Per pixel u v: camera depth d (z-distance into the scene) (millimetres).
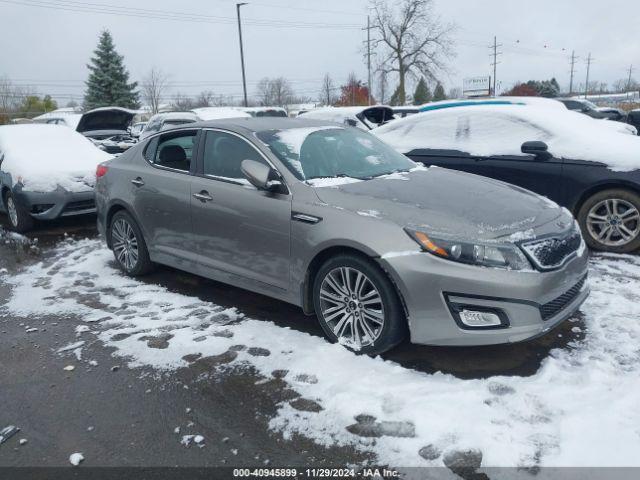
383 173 4121
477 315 3021
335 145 4277
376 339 3299
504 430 2623
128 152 5203
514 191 3902
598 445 2477
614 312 3898
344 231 3301
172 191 4473
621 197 5215
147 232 4840
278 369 3305
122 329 3971
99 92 48562
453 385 3025
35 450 2656
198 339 3746
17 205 7109
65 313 4332
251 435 2711
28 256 6102
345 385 3072
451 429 2654
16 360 3578
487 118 6094
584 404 2795
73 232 7293
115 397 3094
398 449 2551
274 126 4328
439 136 6352
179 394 3100
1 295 4824
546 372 3098
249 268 3979
